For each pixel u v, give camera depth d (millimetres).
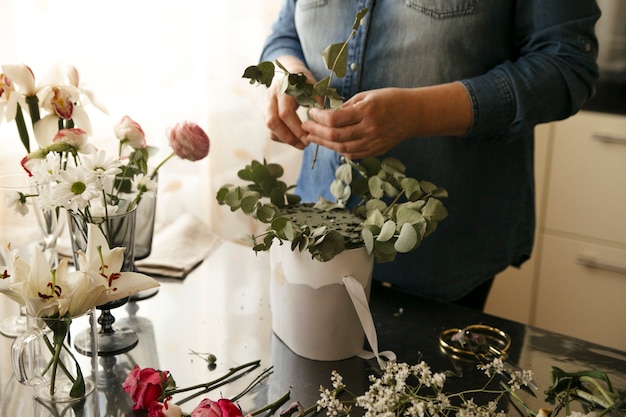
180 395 949
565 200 2123
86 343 946
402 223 978
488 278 1421
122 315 1154
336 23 1310
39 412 919
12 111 1043
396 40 1276
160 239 1398
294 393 962
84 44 1685
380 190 1084
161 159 1901
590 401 933
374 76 1307
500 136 1231
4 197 1049
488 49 1266
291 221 1039
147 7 1761
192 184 1969
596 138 2031
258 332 1112
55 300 877
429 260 1373
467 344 1051
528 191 1444
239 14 1905
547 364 1024
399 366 898
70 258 1337
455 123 1177
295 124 1183
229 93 1962
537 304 2238
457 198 1346
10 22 1547
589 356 1045
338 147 1129
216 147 1986
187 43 1851
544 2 1209
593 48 1236
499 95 1180
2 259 1066
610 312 2129
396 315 1164
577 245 2135
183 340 1087
